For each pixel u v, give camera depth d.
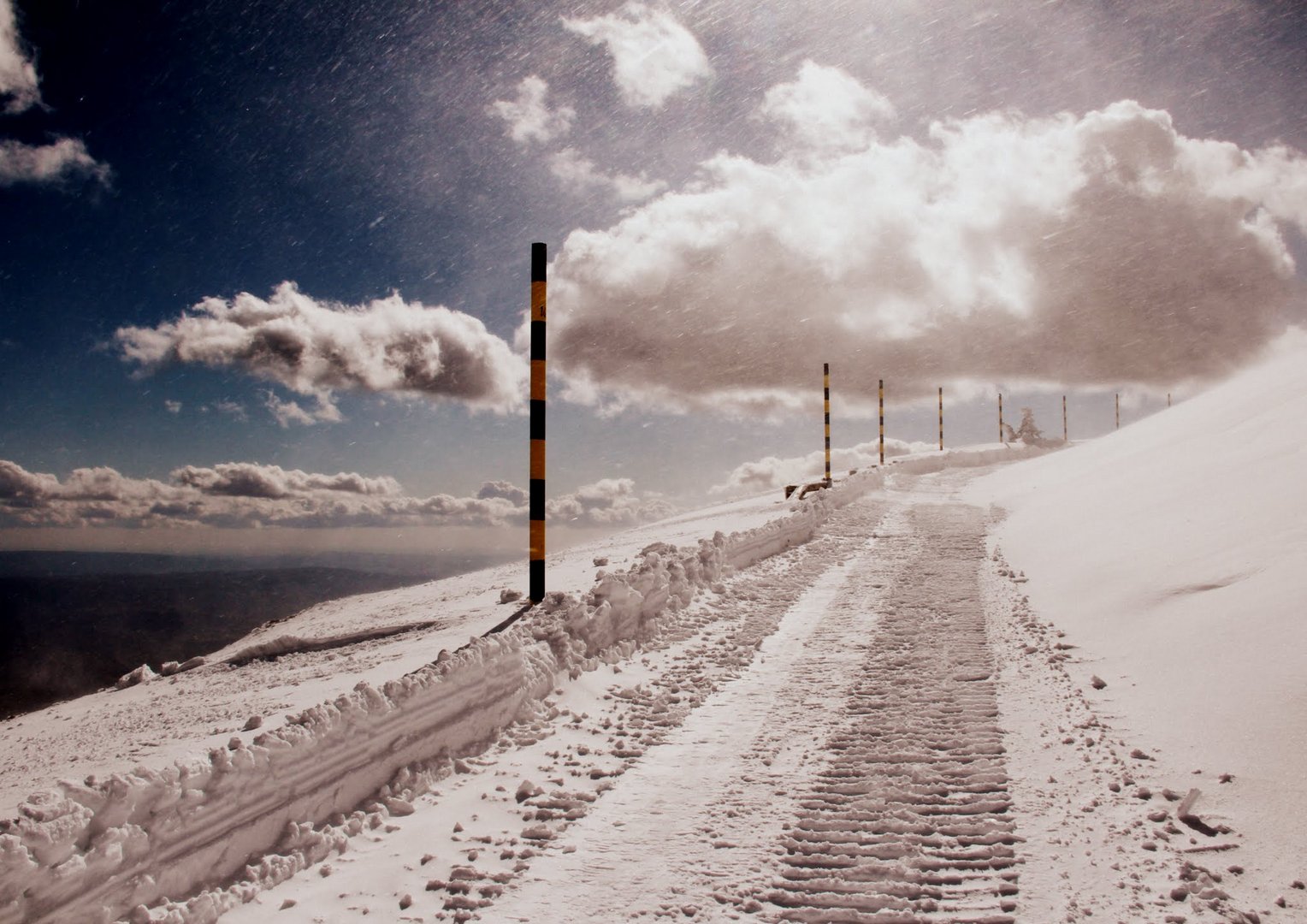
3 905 3.46
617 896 4.50
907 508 22.67
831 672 8.49
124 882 4.00
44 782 6.98
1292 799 4.91
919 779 5.83
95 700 14.38
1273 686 6.20
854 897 4.41
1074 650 8.50
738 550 14.79
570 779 6.09
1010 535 16.31
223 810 4.58
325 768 5.32
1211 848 4.64
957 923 4.14
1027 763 6.00
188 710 10.27
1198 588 8.85
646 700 7.89
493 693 7.07
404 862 4.89
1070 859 4.68
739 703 7.69
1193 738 5.93
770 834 5.15
